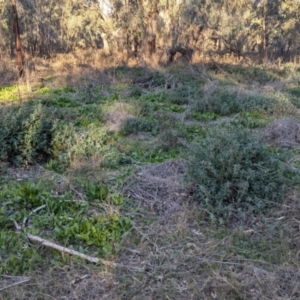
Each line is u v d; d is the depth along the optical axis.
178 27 15.81
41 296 2.55
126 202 3.85
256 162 3.90
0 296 2.52
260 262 2.90
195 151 4.06
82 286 2.64
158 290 2.60
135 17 15.38
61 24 22.98
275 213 3.57
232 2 16.91
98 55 17.34
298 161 5.01
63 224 3.38
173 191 3.97
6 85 10.93
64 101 8.61
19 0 18.27
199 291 2.58
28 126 5.02
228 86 9.54
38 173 4.61
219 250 3.05
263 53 18.53
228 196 3.62
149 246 3.11
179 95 9.24
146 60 14.69
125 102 8.43
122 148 5.55
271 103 8.07
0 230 3.26
